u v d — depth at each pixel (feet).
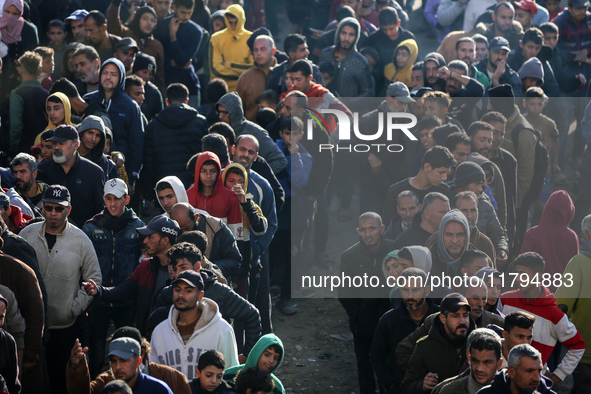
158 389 32.07
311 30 91.09
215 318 35.91
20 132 58.80
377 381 45.62
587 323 43.16
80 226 47.57
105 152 52.80
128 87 59.93
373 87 71.72
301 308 58.29
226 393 34.17
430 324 37.83
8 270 35.91
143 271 40.91
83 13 72.74
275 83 66.28
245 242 46.73
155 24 71.31
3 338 32.01
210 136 48.70
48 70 64.59
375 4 92.22
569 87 75.46
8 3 67.92
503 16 78.84
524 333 35.40
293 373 50.80
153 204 59.41
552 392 32.68
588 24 76.69
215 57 75.97
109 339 51.19
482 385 33.06
